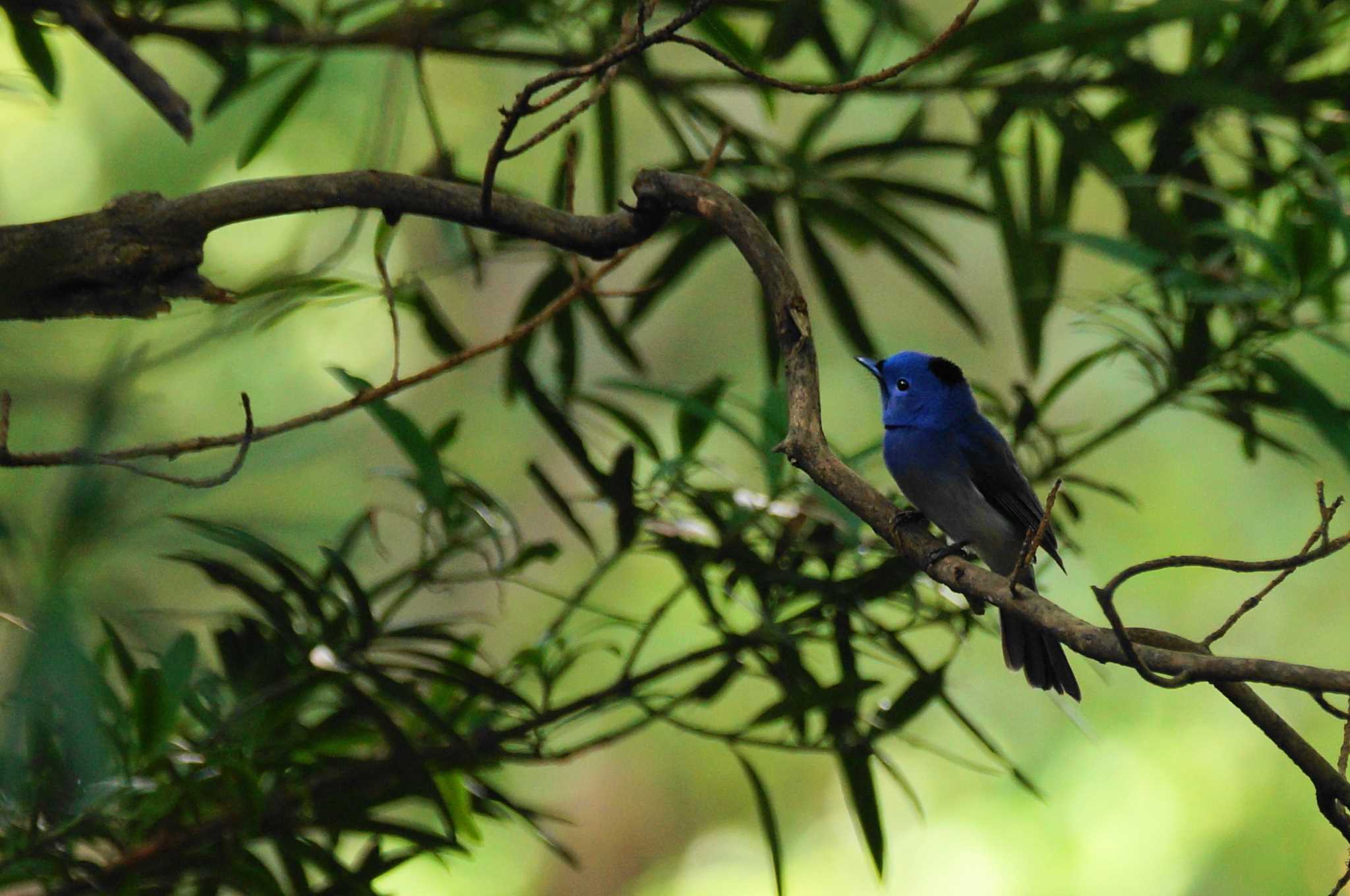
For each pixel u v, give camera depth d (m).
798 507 6.60
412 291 7.44
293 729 6.10
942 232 22.78
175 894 6.04
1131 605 19.61
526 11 7.66
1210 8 7.39
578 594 6.58
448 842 6.05
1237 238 6.90
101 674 5.39
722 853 22.52
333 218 11.54
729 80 7.98
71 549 3.78
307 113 15.79
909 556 4.50
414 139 17.70
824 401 21.89
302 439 4.94
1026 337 8.42
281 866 6.10
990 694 19.52
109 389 4.06
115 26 7.41
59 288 4.89
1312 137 8.20
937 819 19.52
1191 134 8.42
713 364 22.19
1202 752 18.02
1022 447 7.44
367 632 5.98
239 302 5.58
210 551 6.20
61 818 5.26
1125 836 17.77
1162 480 20.27
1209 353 7.09
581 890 22.31
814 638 6.71
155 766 5.47
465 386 21.20
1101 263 21.25
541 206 5.44
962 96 8.24
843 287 8.39
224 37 7.59
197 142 16.14
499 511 6.30
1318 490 3.61
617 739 6.39
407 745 5.89
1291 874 17.09
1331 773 3.98
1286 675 3.35
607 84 5.29
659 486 6.79
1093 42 7.64
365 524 6.25
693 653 6.48
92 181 16.08
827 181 8.01
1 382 4.09
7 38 9.05
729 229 5.18
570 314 8.09
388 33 7.54
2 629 3.79
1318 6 8.09
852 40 14.09
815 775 22.64
